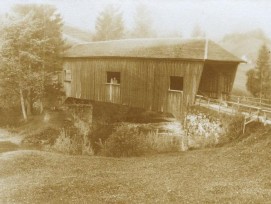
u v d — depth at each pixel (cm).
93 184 839
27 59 2108
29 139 1742
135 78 1806
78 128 1898
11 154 1166
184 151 1284
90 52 2097
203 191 755
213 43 1648
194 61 1542
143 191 777
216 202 679
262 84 2416
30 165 1046
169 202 699
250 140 1121
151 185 822
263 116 1257
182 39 1755
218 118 1332
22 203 721
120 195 753
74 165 1070
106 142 1415
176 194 745
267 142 1038
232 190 744
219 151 1127
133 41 1986
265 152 974
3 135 1862
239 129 1236
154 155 1260
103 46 2108
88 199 733
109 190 791
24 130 1953
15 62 2094
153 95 1728
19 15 2230
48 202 723
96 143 1574
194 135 1457
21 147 1614
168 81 1659
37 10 2344
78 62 2164
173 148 1380
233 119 1271
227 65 1658
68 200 731
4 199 746
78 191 788
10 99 2373
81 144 1522
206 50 1562
